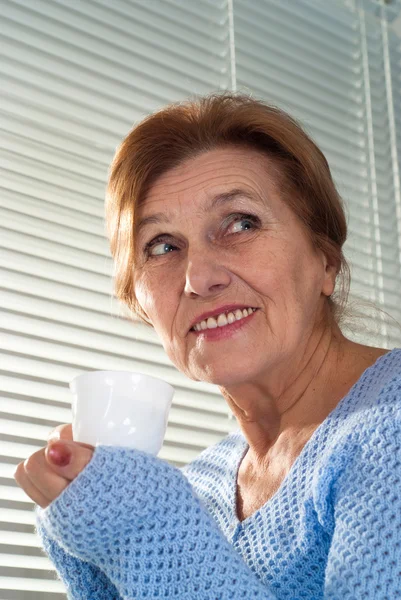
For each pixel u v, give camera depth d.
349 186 2.38
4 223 1.85
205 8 2.35
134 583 0.85
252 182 1.14
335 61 2.52
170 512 0.86
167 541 0.85
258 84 2.33
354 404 1.00
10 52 1.99
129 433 0.89
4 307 1.80
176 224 1.15
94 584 1.08
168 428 1.93
